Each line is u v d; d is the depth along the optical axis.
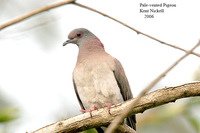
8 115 9.40
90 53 11.19
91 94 10.46
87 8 5.46
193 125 10.50
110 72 10.43
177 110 10.68
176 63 5.34
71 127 8.19
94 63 10.49
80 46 11.83
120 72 10.84
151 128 12.63
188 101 10.65
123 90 10.89
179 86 7.91
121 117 5.04
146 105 8.00
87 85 10.45
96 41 11.63
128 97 11.18
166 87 7.98
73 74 10.93
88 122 8.25
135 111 8.08
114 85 10.34
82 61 10.92
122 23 6.55
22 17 4.47
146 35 6.80
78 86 10.64
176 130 13.00
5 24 4.39
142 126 12.39
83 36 11.88
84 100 10.65
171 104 11.02
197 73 11.06
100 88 10.31
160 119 11.32
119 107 8.27
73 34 12.02
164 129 12.75
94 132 9.94
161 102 7.98
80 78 10.53
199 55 6.34
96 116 8.27
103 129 10.14
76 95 11.23
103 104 10.53
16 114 9.55
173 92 7.90
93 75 10.36
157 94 7.98
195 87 7.82
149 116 11.53
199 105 10.70
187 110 10.59
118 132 9.18
